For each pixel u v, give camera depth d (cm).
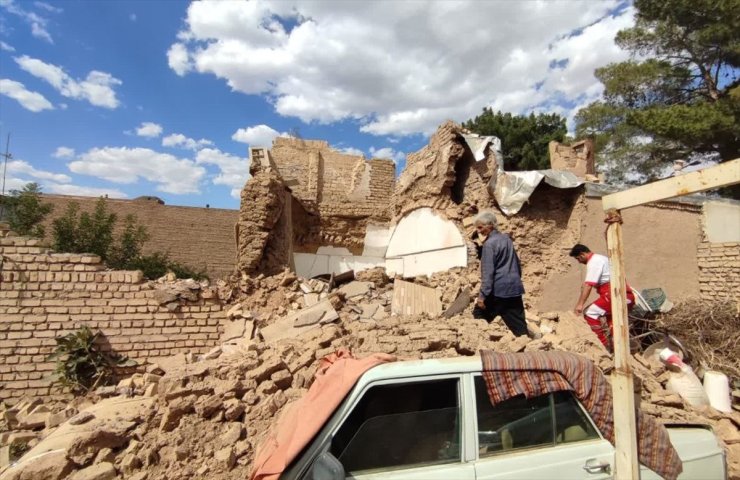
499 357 291
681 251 1020
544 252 984
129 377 720
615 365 261
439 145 1148
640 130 1694
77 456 399
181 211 2417
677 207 1034
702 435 321
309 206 1773
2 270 688
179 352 759
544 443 281
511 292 559
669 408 459
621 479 252
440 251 1127
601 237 970
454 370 279
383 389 271
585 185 974
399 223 1426
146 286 761
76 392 675
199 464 389
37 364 686
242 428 422
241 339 744
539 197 1002
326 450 248
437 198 1143
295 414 298
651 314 714
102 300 732
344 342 549
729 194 1566
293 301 835
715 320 724
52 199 2172
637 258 985
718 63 1638
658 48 1755
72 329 711
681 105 1511
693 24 1597
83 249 1503
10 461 501
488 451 269
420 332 496
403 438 263
